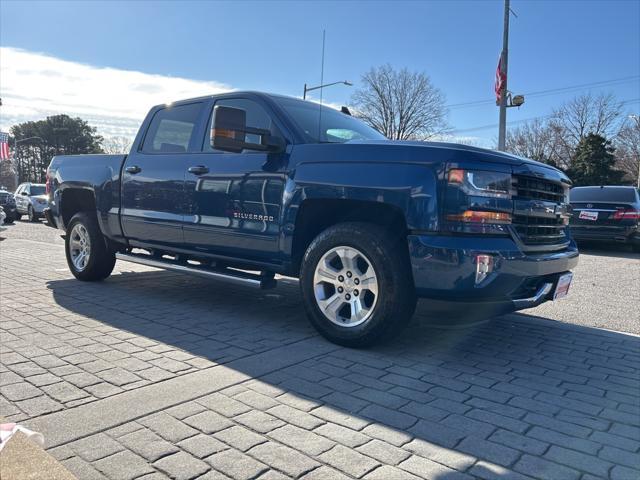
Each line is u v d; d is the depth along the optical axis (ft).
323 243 13.32
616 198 40.01
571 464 7.98
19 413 9.20
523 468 7.82
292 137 14.52
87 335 13.91
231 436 8.51
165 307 17.34
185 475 7.39
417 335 14.62
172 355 12.38
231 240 15.40
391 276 12.26
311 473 7.50
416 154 12.10
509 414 9.66
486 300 11.78
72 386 10.41
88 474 7.37
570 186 15.15
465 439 8.64
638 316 18.21
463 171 11.50
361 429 8.86
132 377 10.93
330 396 10.20
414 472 7.59
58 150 262.26
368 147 12.87
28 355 12.23
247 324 15.37
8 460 7.61
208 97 17.34
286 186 13.99
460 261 11.35
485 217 11.54
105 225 19.86
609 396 10.66
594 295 22.13
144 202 18.17
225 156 15.72
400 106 161.79
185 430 8.68
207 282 22.16
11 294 18.99
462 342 14.16
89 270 21.06
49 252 32.63
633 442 8.72
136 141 19.30
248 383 10.75
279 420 9.11
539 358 13.02
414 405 9.91
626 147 197.47
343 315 13.58
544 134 205.26
